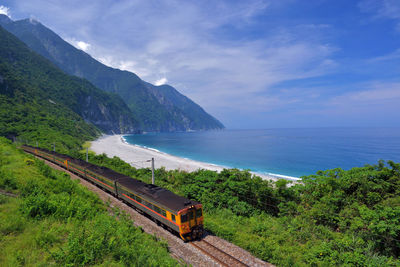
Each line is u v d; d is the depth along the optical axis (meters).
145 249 12.22
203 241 15.66
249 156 103.19
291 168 75.31
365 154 96.69
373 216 15.00
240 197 23.61
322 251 13.72
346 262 12.70
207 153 116.50
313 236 16.66
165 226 17.56
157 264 10.88
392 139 178.75
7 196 13.96
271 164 82.50
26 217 12.16
